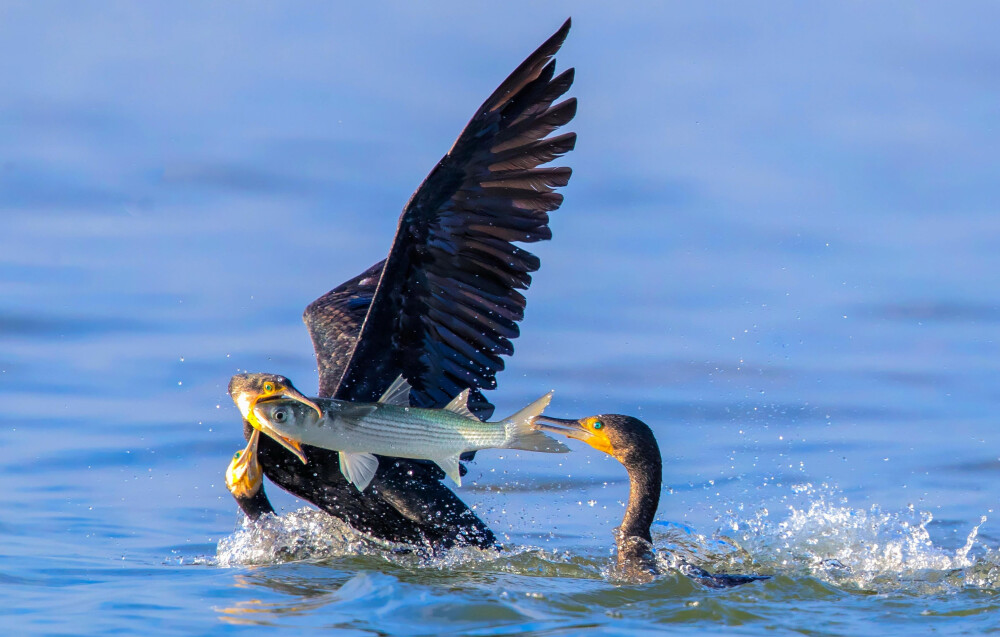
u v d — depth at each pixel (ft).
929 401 51.60
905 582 34.12
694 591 32.71
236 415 50.60
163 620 29.25
